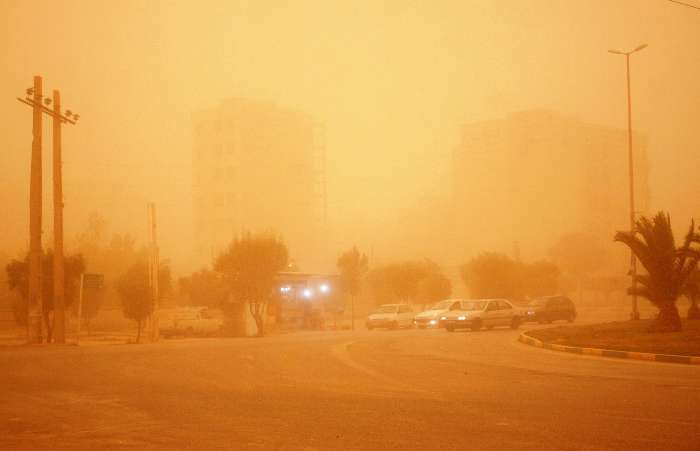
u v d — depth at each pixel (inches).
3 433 370.9
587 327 1192.8
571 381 565.6
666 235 1005.8
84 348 1072.8
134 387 554.6
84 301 1840.6
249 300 1603.1
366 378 603.8
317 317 1911.9
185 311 1771.7
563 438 339.0
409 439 341.1
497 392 502.3
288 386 551.2
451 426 372.2
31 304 1261.1
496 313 1497.3
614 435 344.8
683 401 451.8
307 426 378.9
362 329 1934.1
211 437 354.6
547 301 1708.9
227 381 591.2
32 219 1275.8
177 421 400.2
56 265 1299.2
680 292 1014.4
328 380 591.2
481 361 761.6
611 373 625.6
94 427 385.4
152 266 1460.4
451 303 1728.6
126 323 2265.0
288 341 1202.6
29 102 1275.8
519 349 937.5
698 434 346.6
